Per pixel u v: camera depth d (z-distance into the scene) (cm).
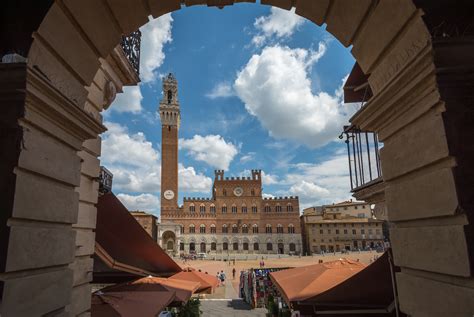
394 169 408
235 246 9044
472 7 366
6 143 325
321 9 471
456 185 301
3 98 328
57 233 386
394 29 389
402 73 354
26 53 359
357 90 738
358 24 437
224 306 2311
